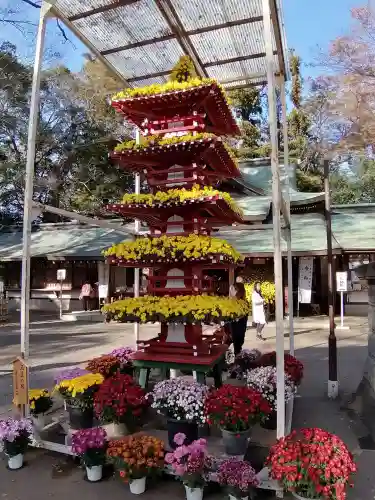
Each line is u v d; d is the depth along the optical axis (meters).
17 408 4.94
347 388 7.09
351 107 21.14
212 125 6.10
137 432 4.93
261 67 6.65
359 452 4.59
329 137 26.30
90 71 22.16
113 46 6.07
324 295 17.80
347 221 17.66
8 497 3.79
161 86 5.33
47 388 7.12
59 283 21.67
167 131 5.67
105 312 5.44
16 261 21.02
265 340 11.92
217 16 5.34
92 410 5.02
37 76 5.12
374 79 20.27
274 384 5.00
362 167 27.98
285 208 5.43
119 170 24.97
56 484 4.02
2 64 20.12
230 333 8.23
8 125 21.91
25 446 4.38
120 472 3.78
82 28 5.61
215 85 5.15
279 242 4.00
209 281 6.25
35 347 11.23
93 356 9.99
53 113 23.67
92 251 19.14
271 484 3.70
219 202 5.07
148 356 5.48
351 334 12.90
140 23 5.51
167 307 5.04
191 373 7.18
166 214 5.59
